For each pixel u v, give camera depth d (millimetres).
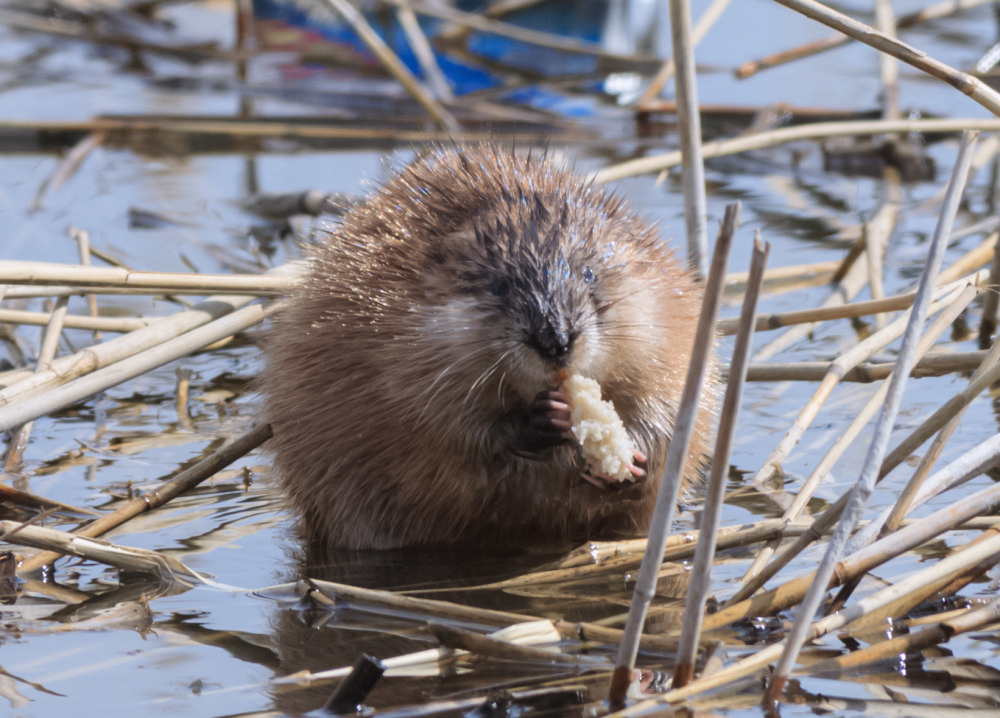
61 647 7680
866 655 7082
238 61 30125
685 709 6535
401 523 10141
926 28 28484
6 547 9719
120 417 13141
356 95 25906
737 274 15914
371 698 6824
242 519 10539
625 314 10023
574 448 9891
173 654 7547
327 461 10094
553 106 25375
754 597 7844
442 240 10219
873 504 9680
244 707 6746
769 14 32688
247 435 10648
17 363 14344
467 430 9797
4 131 23781
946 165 21141
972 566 7754
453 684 7004
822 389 10812
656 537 6531
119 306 16406
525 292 9641
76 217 19484
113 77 29250
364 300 10203
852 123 16719
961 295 10188
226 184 21297
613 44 29500
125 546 9422
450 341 9703
